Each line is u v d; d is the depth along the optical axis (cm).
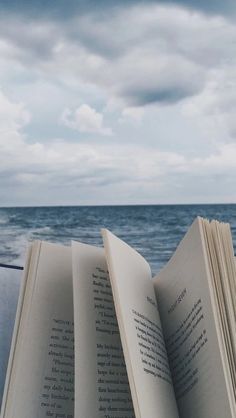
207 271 55
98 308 58
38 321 57
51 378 58
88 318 57
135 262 63
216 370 53
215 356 53
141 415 49
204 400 55
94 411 54
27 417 55
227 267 56
